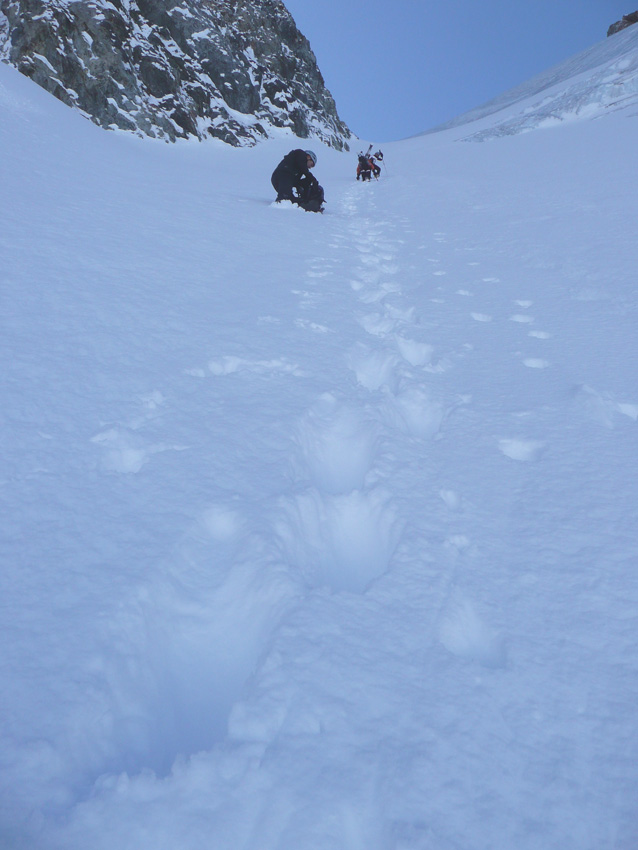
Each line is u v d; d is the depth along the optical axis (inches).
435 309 144.5
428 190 400.2
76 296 116.5
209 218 226.2
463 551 59.2
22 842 31.9
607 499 67.4
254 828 33.7
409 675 44.3
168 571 53.8
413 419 93.9
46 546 54.9
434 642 47.6
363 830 34.6
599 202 276.1
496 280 170.9
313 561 62.3
